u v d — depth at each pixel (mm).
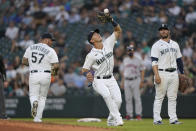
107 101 32812
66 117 56781
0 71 45031
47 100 57719
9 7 91438
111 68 33156
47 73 36750
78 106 56344
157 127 33594
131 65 48469
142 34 74375
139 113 48969
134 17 77312
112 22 32969
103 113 54875
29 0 89875
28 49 37125
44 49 36781
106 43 33219
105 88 32781
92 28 78938
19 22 86812
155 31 73875
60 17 83125
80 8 84312
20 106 58812
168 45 36094
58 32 79062
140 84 48875
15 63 68000
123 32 75625
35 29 83125
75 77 65062
